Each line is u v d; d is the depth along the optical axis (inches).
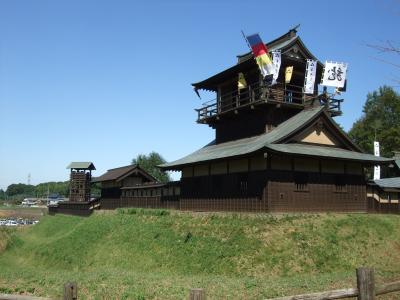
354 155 1302.9
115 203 2160.4
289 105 1353.3
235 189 1268.5
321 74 1536.7
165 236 1236.5
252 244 989.8
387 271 821.2
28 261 1621.6
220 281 721.6
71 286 362.0
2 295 378.9
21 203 7593.5
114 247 1333.7
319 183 1233.4
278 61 1315.2
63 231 2022.6
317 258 936.3
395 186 1600.6
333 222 1121.4
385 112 2891.2
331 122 1316.4
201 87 1675.7
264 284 668.7
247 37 1328.7
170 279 752.3
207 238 1105.4
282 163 1160.2
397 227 1206.9
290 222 1071.6
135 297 585.9
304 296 370.0
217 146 1561.3
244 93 1409.9
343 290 384.2
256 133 1405.0
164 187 1717.5
